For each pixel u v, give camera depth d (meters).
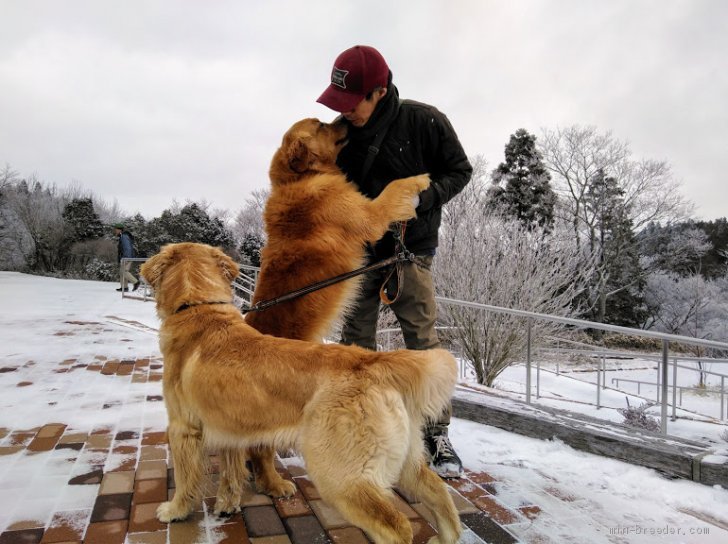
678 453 3.34
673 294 28.36
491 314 13.05
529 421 4.05
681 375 18.91
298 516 2.74
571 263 14.92
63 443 3.62
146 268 2.88
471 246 14.17
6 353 6.52
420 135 3.35
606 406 10.23
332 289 3.05
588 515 2.84
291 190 3.18
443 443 3.31
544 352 16.17
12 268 33.59
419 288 3.42
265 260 3.16
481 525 2.70
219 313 2.68
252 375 2.32
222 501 2.71
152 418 4.17
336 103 3.13
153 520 2.64
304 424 2.21
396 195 3.11
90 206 31.84
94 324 9.04
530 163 27.55
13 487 2.96
